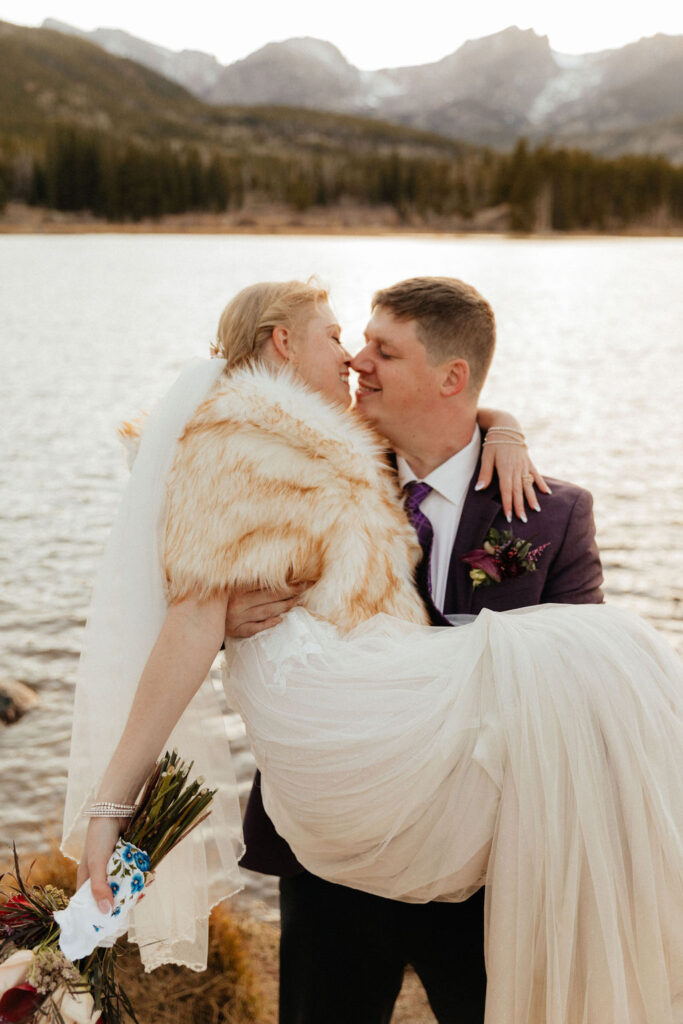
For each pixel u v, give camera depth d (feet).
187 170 341.21
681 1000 5.88
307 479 5.98
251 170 364.38
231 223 345.10
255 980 10.55
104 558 6.43
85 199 331.57
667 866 5.78
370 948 7.20
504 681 5.99
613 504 33.01
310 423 6.17
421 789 5.91
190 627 5.87
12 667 20.89
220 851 6.73
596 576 7.68
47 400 52.13
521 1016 5.93
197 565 5.79
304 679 6.10
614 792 5.87
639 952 5.75
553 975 5.73
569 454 40.09
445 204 363.15
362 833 6.11
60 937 5.45
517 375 61.05
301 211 357.41
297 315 6.92
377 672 6.08
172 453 6.36
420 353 7.21
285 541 5.94
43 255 207.41
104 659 6.40
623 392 55.16
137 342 78.02
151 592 6.30
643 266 191.42
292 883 7.55
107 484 35.53
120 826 5.77
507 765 5.89
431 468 7.57
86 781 6.48
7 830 15.07
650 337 82.94
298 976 7.47
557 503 7.62
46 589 25.38
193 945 6.64
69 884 11.73
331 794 6.03
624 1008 5.58
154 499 6.31
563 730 5.86
